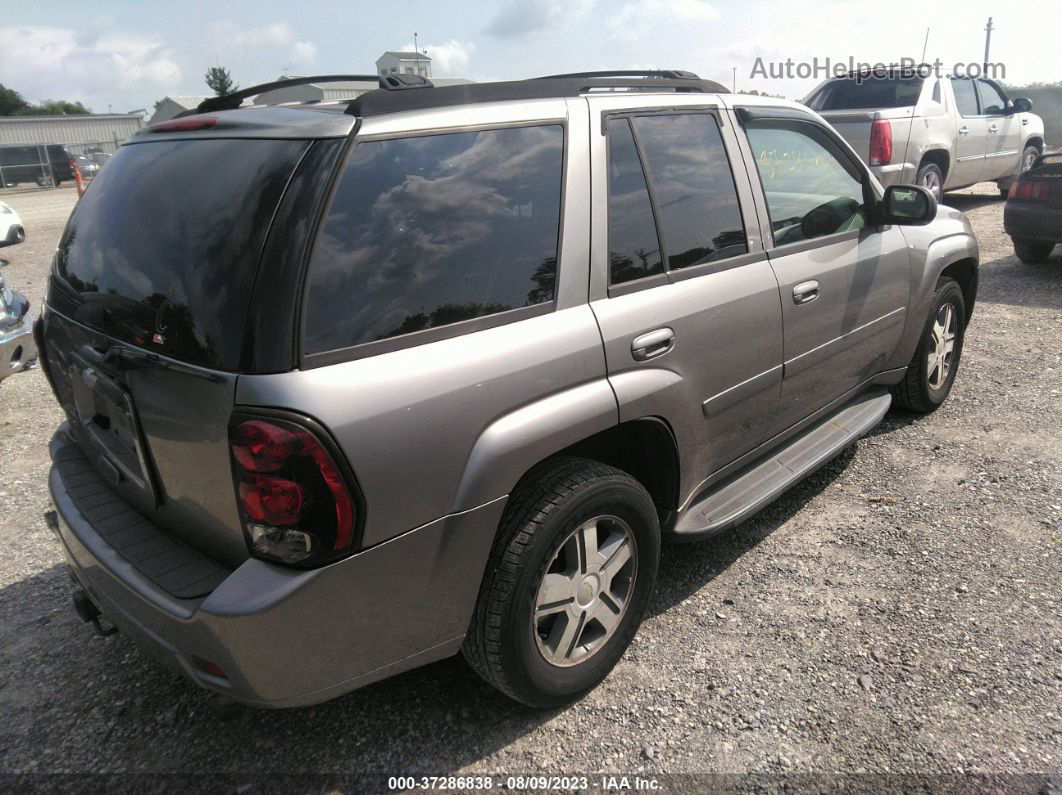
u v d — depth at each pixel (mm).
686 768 2297
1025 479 3883
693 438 2824
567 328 2340
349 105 2199
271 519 1845
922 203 3656
